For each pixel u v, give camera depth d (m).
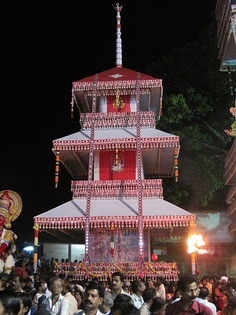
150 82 27.62
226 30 21.83
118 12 33.16
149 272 22.72
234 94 34.78
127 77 28.33
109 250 25.27
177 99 34.19
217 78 34.44
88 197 24.92
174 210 24.25
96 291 7.70
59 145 25.81
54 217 24.08
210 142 35.03
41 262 31.00
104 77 28.62
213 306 10.20
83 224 23.94
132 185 25.69
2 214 24.16
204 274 33.09
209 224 34.25
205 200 33.19
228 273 32.72
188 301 7.47
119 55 31.75
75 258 39.16
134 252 25.17
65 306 8.94
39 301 9.55
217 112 36.34
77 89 27.84
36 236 23.83
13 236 23.91
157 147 25.69
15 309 5.43
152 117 27.36
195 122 37.22
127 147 25.88
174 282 22.47
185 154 35.25
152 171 32.31
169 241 34.59
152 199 25.47
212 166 33.28
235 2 20.12
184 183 35.09
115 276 9.96
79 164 30.34
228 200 27.64
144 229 25.77
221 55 25.19
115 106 28.62
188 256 34.12
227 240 33.53
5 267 22.20
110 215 23.95
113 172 26.97
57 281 9.25
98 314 7.76
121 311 5.18
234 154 23.14
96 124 27.47
